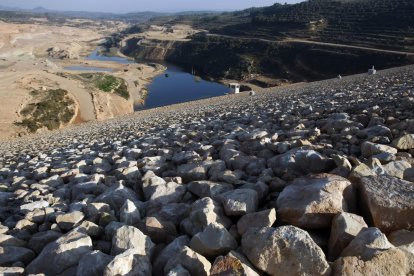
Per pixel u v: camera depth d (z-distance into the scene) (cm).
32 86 7269
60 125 6141
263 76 12138
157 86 11694
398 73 3375
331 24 14400
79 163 1077
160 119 2769
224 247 426
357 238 382
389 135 785
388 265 341
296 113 1436
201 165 750
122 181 746
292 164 668
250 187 596
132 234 465
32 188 870
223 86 11731
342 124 934
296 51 12356
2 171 1338
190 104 4691
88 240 481
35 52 19812
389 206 430
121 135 2011
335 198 456
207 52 16262
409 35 11019
